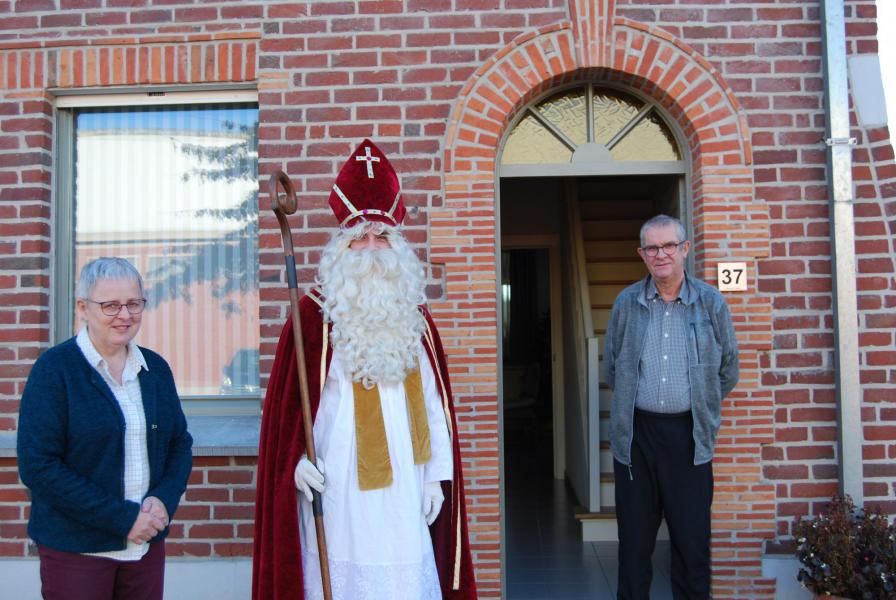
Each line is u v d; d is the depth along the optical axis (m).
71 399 2.30
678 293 3.30
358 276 2.51
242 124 4.11
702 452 3.26
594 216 6.12
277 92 3.82
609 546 5.00
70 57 3.89
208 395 4.09
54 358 2.35
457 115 3.75
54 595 2.33
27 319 3.86
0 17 3.90
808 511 3.66
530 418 8.99
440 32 3.79
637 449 3.33
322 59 3.81
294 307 2.50
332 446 2.46
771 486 3.67
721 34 3.75
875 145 3.71
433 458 2.57
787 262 3.71
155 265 4.13
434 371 2.65
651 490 3.35
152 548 2.49
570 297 5.98
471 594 2.63
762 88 3.74
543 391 8.85
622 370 3.37
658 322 3.30
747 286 3.68
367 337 2.48
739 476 3.66
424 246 3.75
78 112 4.14
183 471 2.57
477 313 3.72
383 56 3.80
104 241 4.14
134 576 2.46
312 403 2.48
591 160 3.96
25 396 2.31
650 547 3.36
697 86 3.73
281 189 3.79
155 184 4.15
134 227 4.14
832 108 3.64
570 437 6.36
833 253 3.65
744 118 3.71
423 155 3.78
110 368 2.44
